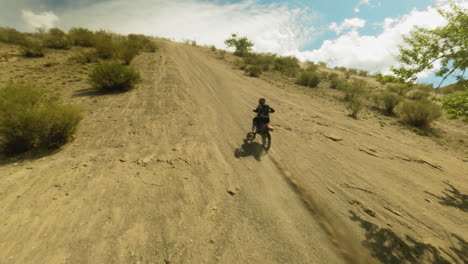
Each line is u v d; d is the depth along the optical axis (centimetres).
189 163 463
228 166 471
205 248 261
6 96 461
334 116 987
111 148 500
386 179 479
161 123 682
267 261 253
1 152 450
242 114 874
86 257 234
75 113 509
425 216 361
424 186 465
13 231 259
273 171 469
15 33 1769
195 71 1680
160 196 350
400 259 270
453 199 423
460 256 281
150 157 469
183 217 309
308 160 538
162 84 1180
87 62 1462
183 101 941
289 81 1855
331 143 664
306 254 267
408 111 1034
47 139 475
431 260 271
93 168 409
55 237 256
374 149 652
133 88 1059
